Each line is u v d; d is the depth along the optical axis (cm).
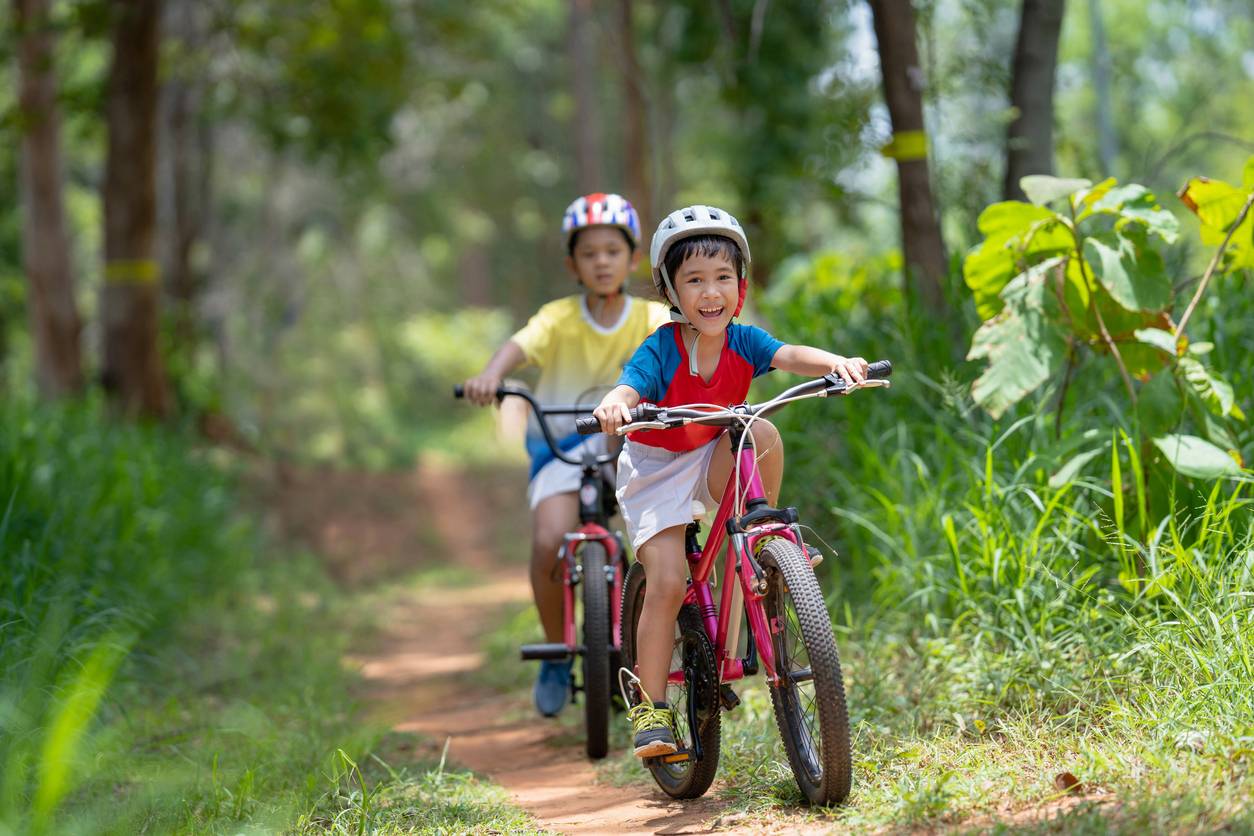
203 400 2761
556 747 846
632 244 857
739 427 582
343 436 4172
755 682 841
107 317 2131
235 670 1154
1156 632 669
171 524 1563
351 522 2908
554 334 863
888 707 715
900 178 1077
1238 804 486
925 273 1062
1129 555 733
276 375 4153
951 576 809
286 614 1580
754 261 2541
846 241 2155
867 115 1261
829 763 548
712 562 611
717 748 616
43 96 2216
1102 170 1234
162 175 2833
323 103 2527
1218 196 784
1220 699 590
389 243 5312
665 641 612
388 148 2662
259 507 2581
